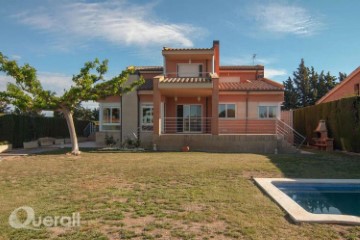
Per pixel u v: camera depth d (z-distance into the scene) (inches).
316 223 248.8
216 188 370.9
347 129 800.3
